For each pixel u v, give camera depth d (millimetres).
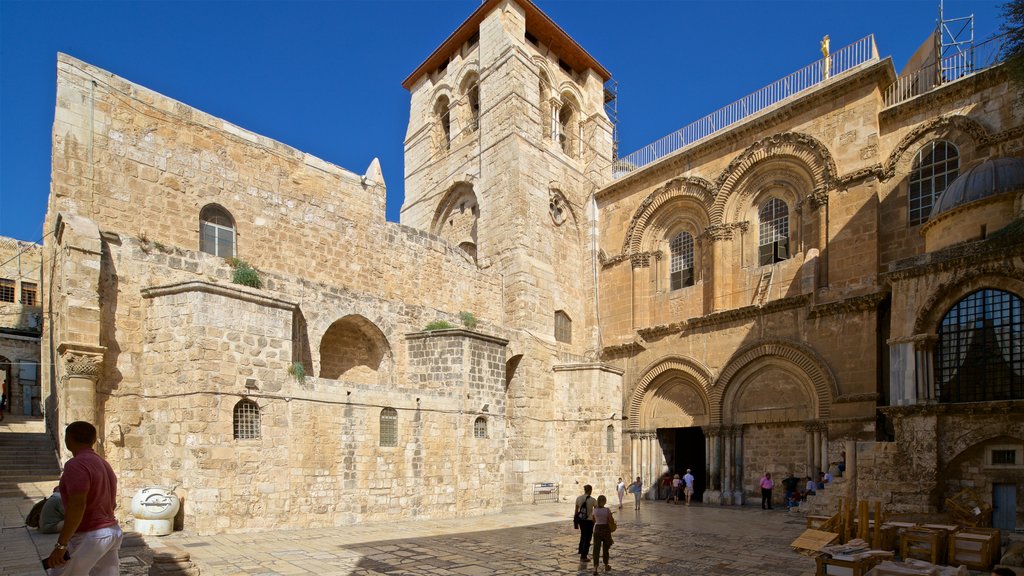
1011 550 13992
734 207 31234
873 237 25422
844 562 11773
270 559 13430
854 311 25297
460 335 23922
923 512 19203
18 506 14180
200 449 16250
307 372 21250
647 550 16125
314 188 25484
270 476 17516
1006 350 18922
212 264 20062
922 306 20672
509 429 30797
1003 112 23547
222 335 17094
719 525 21172
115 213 19547
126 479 16969
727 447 29156
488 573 12961
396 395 21438
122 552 13422
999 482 18547
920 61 30266
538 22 38688
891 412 20594
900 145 26109
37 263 39344
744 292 30234
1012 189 19547
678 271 34031
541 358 32375
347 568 12875
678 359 31812
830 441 25094
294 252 24375
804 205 28312
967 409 19000
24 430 24344
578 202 38656
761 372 28719
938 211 21719
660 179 35062
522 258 33188
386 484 20672
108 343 17250
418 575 12531
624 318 35469
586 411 31234
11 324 36531
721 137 31734
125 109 20188
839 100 27500
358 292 23703
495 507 24625
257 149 23797
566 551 15719
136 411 17453
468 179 37312
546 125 38625
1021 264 18531
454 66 40969
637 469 32875
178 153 21391
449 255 30703
